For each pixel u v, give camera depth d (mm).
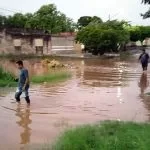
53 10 78812
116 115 14586
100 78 27484
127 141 9406
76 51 64625
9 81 22703
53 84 23484
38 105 16438
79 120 13617
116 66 39000
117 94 19859
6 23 67625
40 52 56594
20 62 16719
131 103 17266
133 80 26500
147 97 19031
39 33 56594
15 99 17625
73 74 30047
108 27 58500
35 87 22047
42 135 11602
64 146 9625
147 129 10797
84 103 17109
